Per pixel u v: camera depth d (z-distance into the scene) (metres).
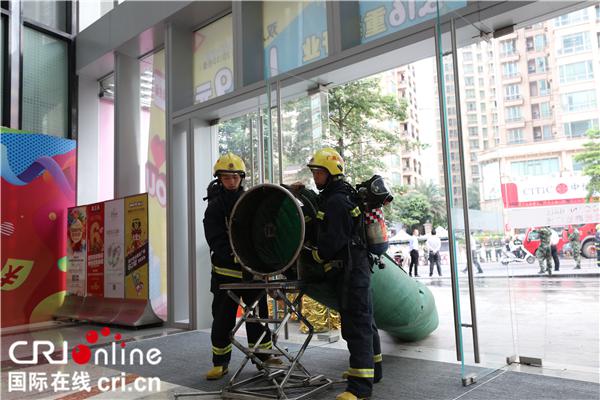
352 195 2.62
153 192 6.66
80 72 7.97
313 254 2.64
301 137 4.67
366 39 4.76
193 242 5.52
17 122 7.18
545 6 3.29
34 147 6.91
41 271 6.86
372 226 2.63
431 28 3.80
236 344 2.82
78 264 6.85
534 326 4.45
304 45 5.22
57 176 7.17
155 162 6.71
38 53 7.65
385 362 3.42
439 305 6.85
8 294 6.48
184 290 5.86
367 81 13.23
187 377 3.24
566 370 3.04
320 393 2.73
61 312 6.86
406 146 14.96
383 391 2.70
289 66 5.38
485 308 3.07
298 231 2.70
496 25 3.58
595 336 4.02
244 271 2.87
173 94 6.09
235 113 5.60
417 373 3.07
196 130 5.75
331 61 4.51
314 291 2.85
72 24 8.09
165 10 6.14
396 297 3.51
